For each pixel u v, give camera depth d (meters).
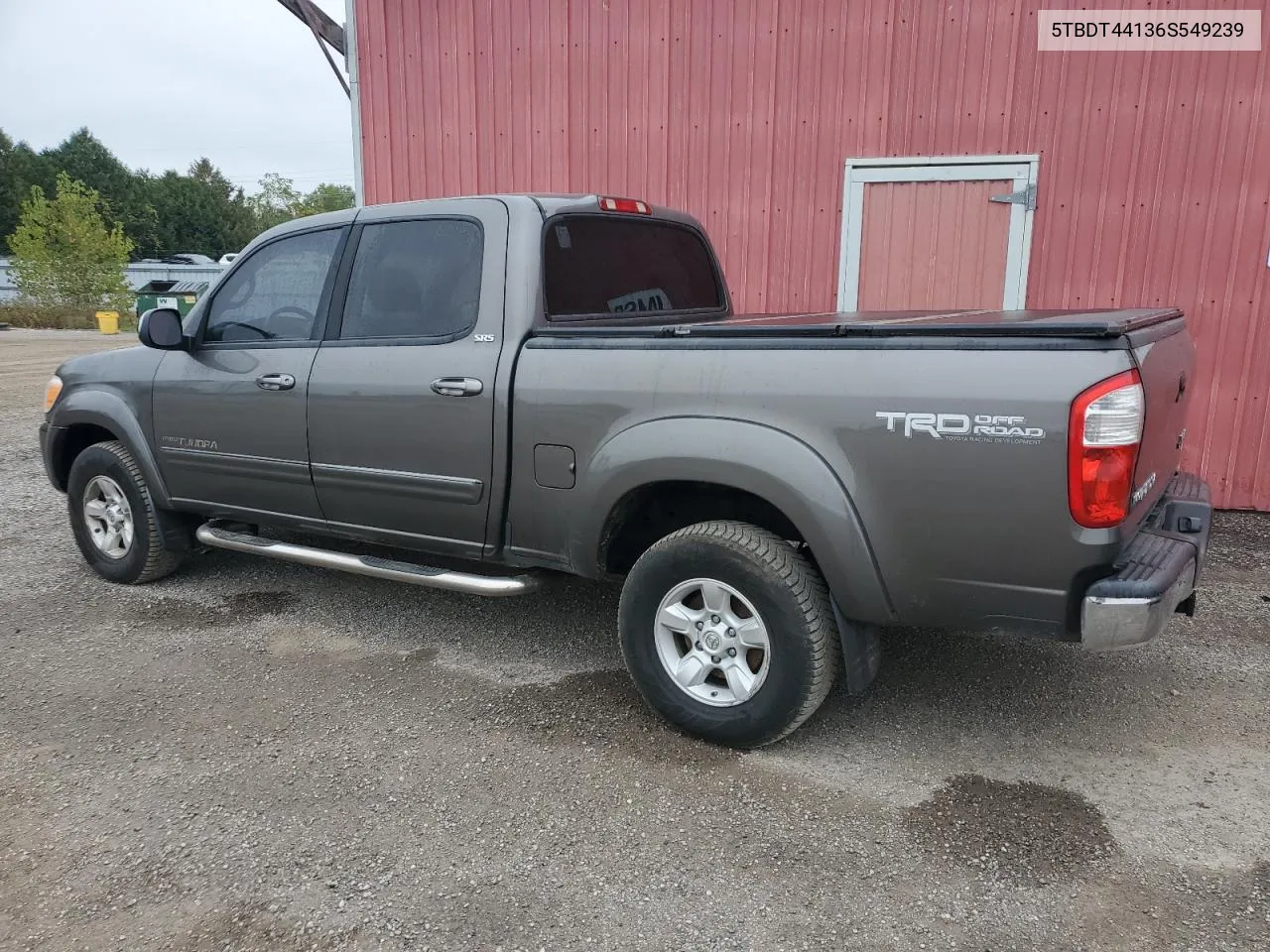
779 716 3.01
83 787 2.98
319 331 4.01
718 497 3.44
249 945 2.28
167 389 4.47
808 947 2.26
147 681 3.77
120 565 4.88
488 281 3.53
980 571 2.68
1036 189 6.30
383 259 3.86
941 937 2.29
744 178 6.87
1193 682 3.72
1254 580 4.93
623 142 7.10
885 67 6.45
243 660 3.97
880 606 2.84
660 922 2.35
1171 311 3.36
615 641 4.19
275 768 3.10
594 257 3.88
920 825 2.75
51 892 2.48
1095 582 2.58
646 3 6.87
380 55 7.60
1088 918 2.35
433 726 3.39
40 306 36.72
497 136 7.41
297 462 4.05
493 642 4.17
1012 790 2.95
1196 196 6.07
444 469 3.62
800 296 6.90
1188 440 6.34
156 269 47.25
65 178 38.47
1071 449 2.48
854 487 2.78
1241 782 2.98
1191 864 2.56
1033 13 6.13
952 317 3.33
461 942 2.29
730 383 2.97
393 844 2.68
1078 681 3.74
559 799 2.90
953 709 3.51
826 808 2.85
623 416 3.17
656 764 3.12
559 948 2.26
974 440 2.60
